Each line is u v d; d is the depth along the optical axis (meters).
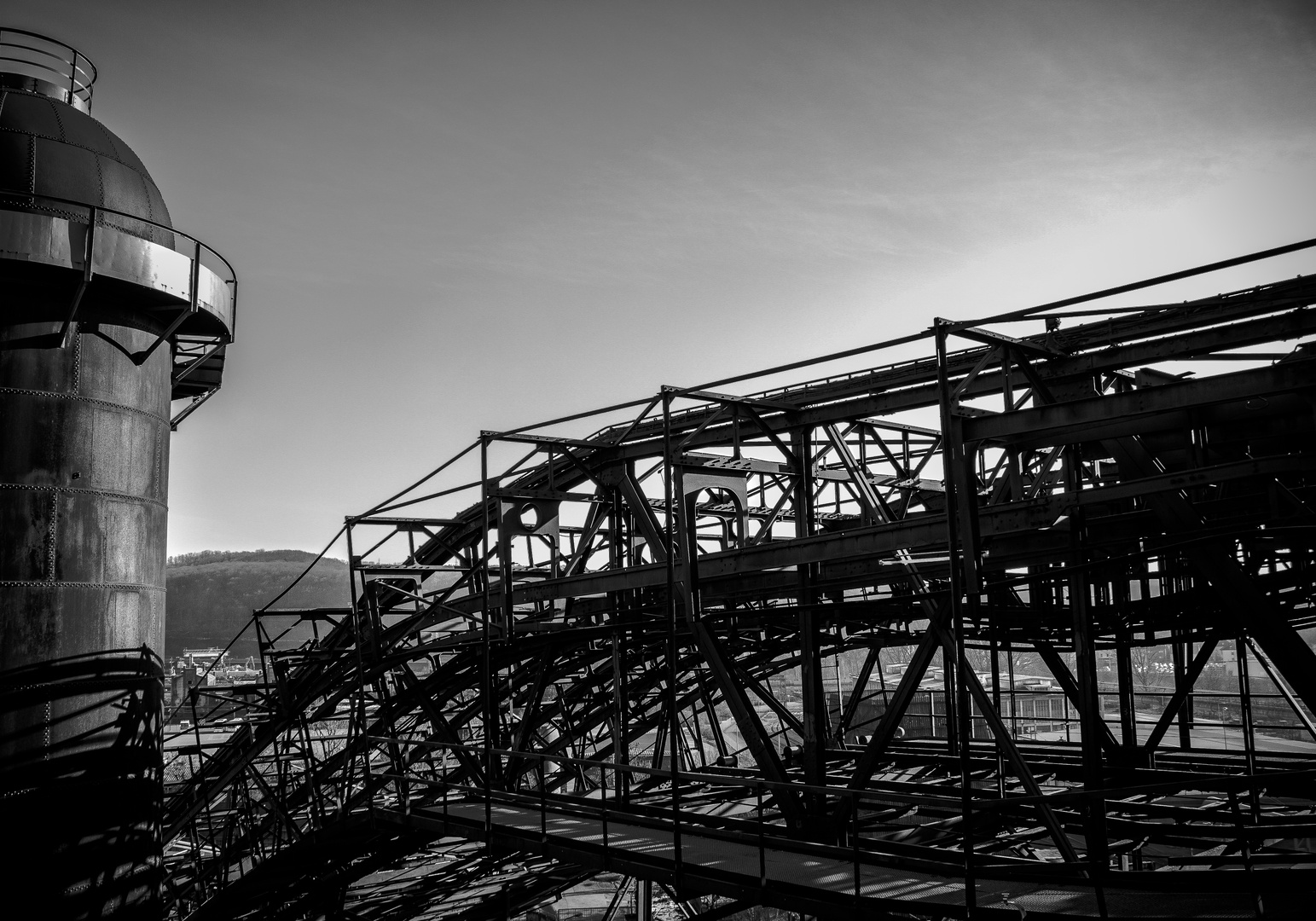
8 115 20.77
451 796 22.44
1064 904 10.82
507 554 21.50
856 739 25.27
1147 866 20.61
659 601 22.30
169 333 21.70
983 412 21.41
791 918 33.50
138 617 21.05
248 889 22.33
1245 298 16.22
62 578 19.67
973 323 12.67
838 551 15.16
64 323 19.91
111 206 21.00
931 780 20.39
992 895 11.47
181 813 27.11
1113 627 18.20
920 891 11.90
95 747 19.81
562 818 18.50
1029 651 22.86
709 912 14.04
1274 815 15.84
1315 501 15.82
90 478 20.31
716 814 18.98
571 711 26.19
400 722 28.33
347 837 21.59
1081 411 11.83
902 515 24.70
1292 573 16.88
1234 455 15.20
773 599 22.16
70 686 19.55
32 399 19.72
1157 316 17.39
